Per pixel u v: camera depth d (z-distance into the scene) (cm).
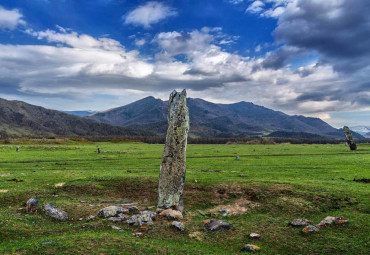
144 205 2614
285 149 10138
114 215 2150
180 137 2319
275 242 1806
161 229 1895
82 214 2241
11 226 1817
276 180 3434
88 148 9988
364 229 1853
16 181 3325
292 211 2412
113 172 4203
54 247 1441
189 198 2870
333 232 1864
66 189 3102
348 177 3788
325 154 7612
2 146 9506
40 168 4788
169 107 2431
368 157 6475
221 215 2377
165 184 2288
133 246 1518
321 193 2750
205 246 1708
